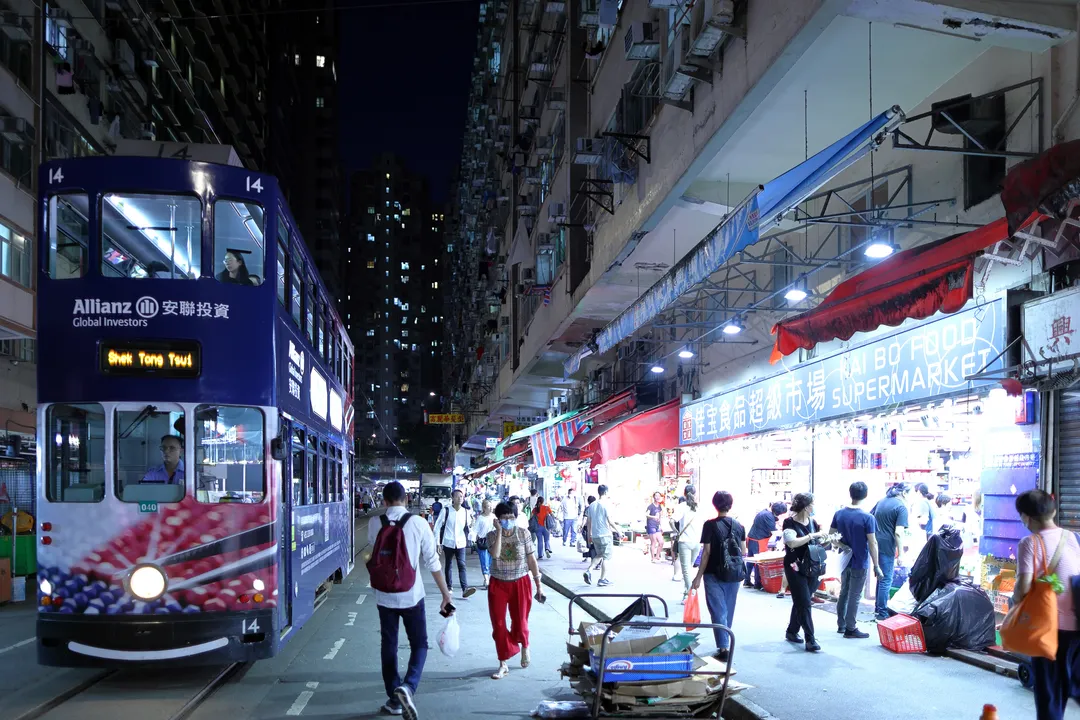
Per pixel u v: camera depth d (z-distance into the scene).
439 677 8.27
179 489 7.42
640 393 22.39
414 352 153.00
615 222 17.11
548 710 6.68
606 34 18.62
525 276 28.31
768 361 14.81
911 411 10.20
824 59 9.39
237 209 7.91
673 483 21.11
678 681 5.92
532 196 29.97
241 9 52.28
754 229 8.11
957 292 7.55
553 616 12.42
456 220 88.38
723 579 7.91
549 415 39.66
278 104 75.00
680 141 12.67
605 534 14.91
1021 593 4.82
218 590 7.36
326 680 8.12
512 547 8.50
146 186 7.68
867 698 6.70
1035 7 7.43
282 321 8.30
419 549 6.94
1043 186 6.38
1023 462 8.35
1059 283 7.74
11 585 14.29
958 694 6.80
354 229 155.12
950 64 9.45
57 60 22.75
